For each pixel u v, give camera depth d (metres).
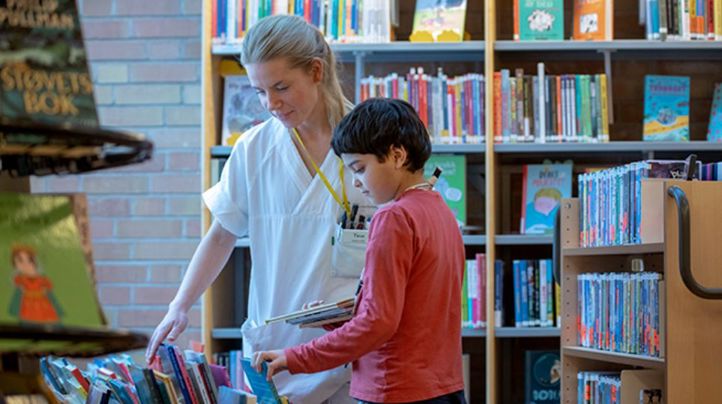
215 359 5.39
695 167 3.40
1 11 1.56
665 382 3.27
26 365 2.00
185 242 5.89
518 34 5.41
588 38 5.42
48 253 1.52
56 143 1.52
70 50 1.61
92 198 5.93
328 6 5.41
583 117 5.34
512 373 5.72
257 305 3.29
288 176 3.18
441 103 5.39
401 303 2.61
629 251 3.55
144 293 5.90
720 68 5.72
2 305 1.40
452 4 5.44
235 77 5.53
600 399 3.87
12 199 1.54
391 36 5.48
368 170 2.73
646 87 5.52
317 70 3.07
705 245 3.31
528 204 5.48
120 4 5.92
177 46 5.91
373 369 2.68
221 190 3.31
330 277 3.15
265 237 3.24
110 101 5.93
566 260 4.13
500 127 5.36
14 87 1.52
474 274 5.34
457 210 5.43
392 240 2.60
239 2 5.42
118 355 3.38
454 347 2.75
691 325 3.27
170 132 5.91
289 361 2.67
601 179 3.96
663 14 5.32
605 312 3.87
